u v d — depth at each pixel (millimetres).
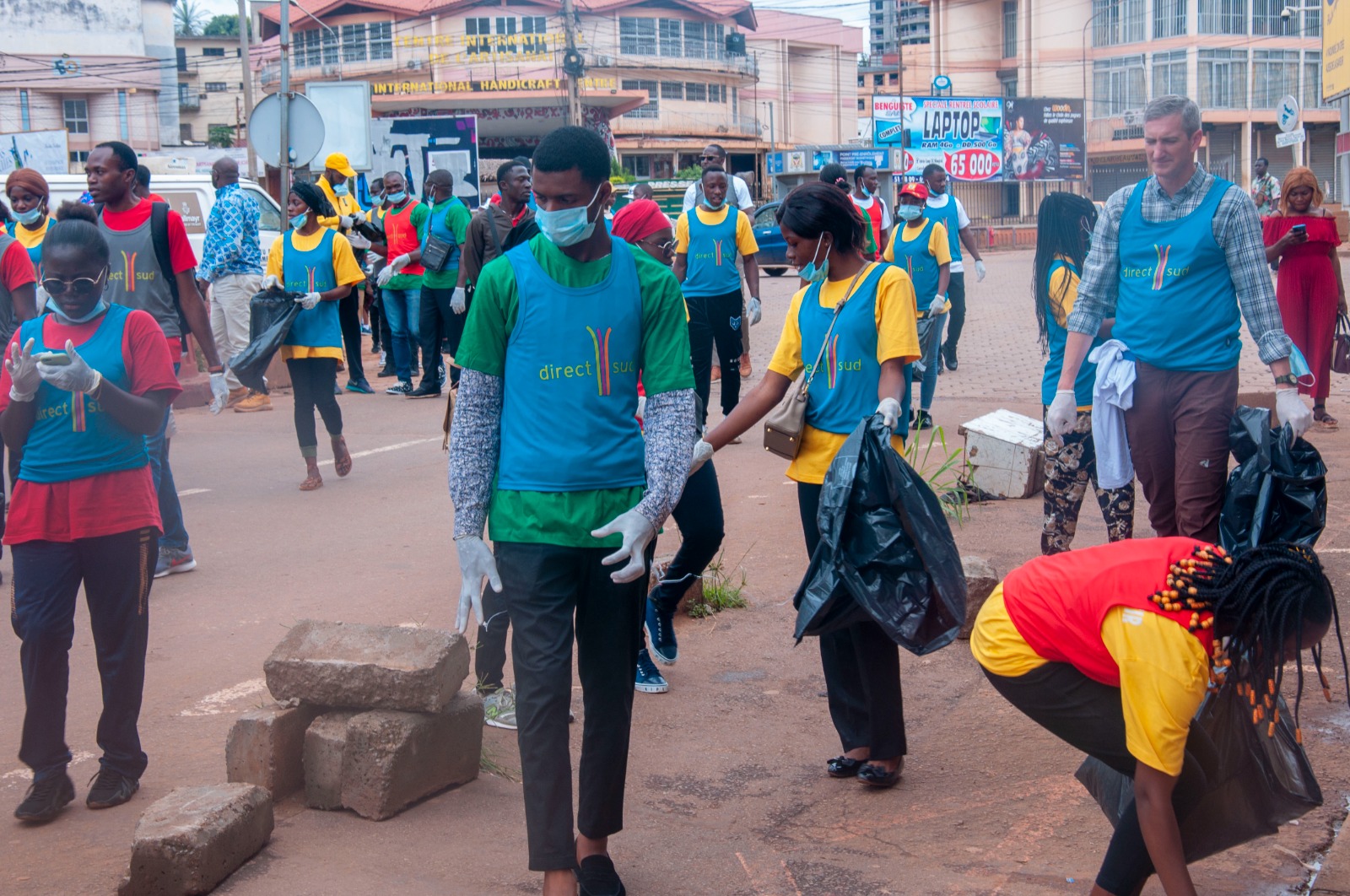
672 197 34969
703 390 8789
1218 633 2643
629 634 3260
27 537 3730
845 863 3467
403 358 12875
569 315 3162
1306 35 57406
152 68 51875
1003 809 3775
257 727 3771
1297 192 9055
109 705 3867
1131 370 4602
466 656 3988
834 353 4051
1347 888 3193
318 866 3402
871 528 3656
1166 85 57344
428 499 8102
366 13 60781
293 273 8305
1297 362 4316
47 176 14383
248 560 6707
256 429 10836
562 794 3068
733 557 6594
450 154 21953
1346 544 6141
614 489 3193
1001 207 58906
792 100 74438
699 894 3312
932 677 4914
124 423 3736
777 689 4848
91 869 3453
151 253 6480
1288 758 2928
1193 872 3336
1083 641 2799
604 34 62406
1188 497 4570
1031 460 7566
